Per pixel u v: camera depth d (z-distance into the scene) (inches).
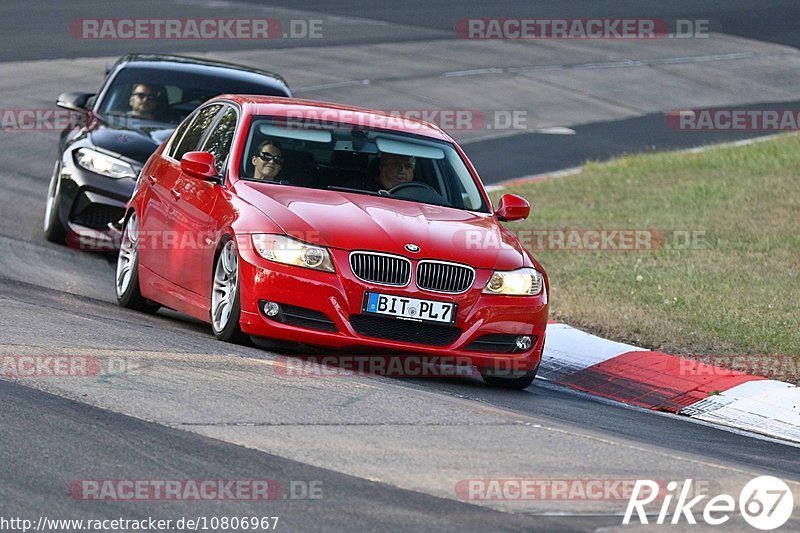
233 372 1026.1
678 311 1583.4
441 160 1330.0
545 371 1349.7
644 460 902.4
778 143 3117.6
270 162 1262.3
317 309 1120.8
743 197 2452.0
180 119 1836.9
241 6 5196.9
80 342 1080.2
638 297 1656.0
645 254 1956.2
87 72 3491.6
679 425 1139.3
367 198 1237.1
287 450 836.0
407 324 1138.0
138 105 1855.3
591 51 4741.6
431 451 863.1
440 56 4382.4
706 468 902.4
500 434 930.1
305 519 713.0
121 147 1718.8
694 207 2383.1
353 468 810.8
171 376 991.0
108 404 904.9
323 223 1149.7
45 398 908.0
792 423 1190.9
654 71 4483.3
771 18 5816.9
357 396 996.6
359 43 4498.0
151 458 800.3
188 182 1314.0
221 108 1387.8
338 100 3528.5
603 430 1034.1
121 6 4948.3
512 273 1175.6
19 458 780.6
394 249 1136.2
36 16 4532.5
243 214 1176.2
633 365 1355.8
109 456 797.9
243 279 1139.9
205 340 1163.9
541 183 2704.2
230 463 801.6
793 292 1694.1
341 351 1162.0
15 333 1089.4
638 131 3563.0
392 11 5374.0
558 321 1544.0
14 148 2532.0
